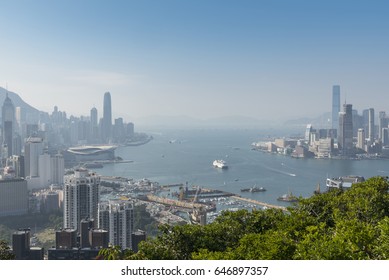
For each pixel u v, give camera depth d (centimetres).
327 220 3744
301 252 2264
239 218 3656
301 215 3341
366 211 3431
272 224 3534
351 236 2242
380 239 2289
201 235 3294
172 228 3334
